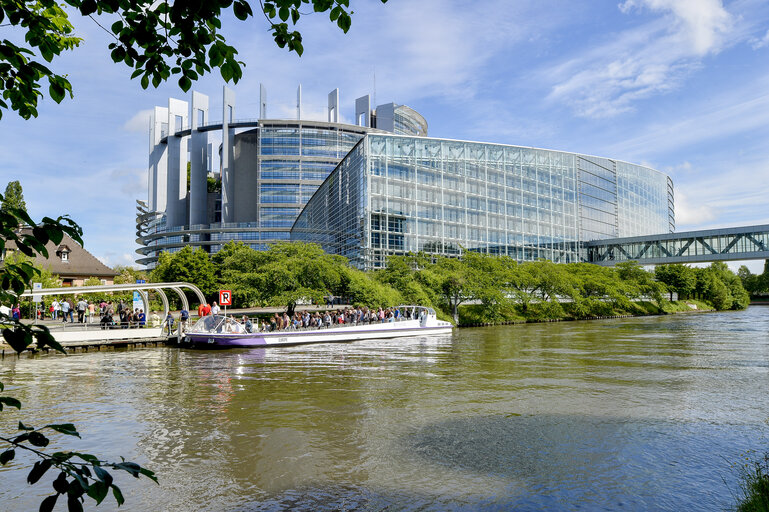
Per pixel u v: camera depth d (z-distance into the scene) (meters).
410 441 13.35
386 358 30.06
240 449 12.80
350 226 82.88
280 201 148.38
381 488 10.30
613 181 123.81
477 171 90.56
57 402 18.12
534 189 100.81
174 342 38.09
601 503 9.52
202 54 3.68
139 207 182.88
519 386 20.59
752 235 91.00
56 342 3.10
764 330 48.59
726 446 12.72
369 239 74.44
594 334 46.09
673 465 11.43
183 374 24.16
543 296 71.00
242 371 25.03
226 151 156.50
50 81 3.52
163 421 15.47
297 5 3.71
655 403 17.38
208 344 36.12
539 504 9.50
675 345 35.59
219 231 149.00
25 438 2.98
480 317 62.53
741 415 15.70
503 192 94.62
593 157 117.81
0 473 11.37
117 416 16.11
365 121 170.38
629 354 30.81
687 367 25.30
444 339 42.72
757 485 9.02
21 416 16.16
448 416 15.84
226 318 36.75
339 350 34.69
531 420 15.30
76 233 3.26
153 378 23.02
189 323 38.44
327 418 15.70
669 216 156.50
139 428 14.73
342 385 21.03
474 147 90.38
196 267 70.69
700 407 16.75
